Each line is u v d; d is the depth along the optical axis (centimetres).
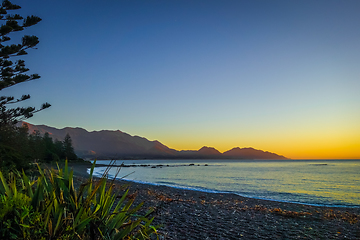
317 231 1102
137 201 1608
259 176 6316
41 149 5678
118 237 312
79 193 316
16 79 1683
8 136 2616
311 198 2567
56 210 277
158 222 1074
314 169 10875
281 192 3055
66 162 339
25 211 246
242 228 1091
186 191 2827
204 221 1182
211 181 4750
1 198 266
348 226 1223
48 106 1953
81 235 283
